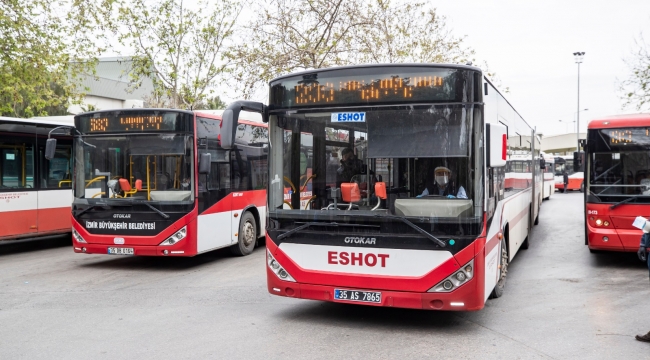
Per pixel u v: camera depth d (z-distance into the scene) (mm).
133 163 10234
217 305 7555
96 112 10398
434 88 5965
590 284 8875
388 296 5992
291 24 18516
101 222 10250
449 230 5852
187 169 10078
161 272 10141
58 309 7367
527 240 12609
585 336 6090
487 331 6316
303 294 6383
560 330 6328
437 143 5938
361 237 6105
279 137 6562
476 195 5836
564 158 44219
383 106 6105
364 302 6090
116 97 53156
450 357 5418
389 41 19922
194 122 10141
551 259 11391
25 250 13523
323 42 18531
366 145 6148
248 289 8586
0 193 12109
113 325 6574
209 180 10617
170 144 10133
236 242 11648
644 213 9688
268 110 6633
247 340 5977
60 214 13594
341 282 6176
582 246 13164
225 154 11258
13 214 12398
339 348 5707
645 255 6203
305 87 6426
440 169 5918
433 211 5902
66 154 13852
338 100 6270
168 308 7402
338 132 6270
